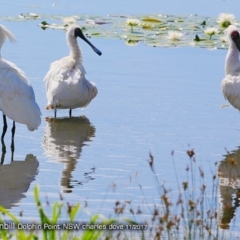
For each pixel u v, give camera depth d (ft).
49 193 40.37
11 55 71.51
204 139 52.01
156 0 107.86
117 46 79.25
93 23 90.38
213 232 34.96
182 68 70.79
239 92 56.59
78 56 60.80
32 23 88.28
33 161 45.98
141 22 91.61
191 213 33.99
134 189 41.39
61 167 44.96
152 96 61.98
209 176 44.45
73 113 58.29
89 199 39.52
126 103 60.13
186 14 98.89
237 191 41.83
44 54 72.69
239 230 35.60
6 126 50.39
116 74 67.56
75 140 50.85
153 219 32.12
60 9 98.99
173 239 32.40
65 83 56.44
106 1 106.01
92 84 58.34
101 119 56.34
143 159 47.11
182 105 60.03
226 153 49.06
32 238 29.32
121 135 52.19
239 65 58.70
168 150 49.24
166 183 42.68
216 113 58.65
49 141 50.52
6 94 49.49
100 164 45.80
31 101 50.34
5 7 98.37
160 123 55.42
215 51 79.05
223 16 89.45
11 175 43.21
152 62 72.79
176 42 81.71
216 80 67.26
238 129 54.90
